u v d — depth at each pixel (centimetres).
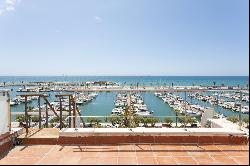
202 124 690
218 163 427
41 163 431
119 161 438
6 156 467
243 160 441
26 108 589
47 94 629
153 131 543
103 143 539
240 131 538
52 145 533
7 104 512
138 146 522
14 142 533
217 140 537
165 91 540
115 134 541
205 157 457
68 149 506
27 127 583
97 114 5241
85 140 540
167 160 442
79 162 434
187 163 427
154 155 468
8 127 514
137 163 428
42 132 583
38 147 520
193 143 537
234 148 508
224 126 584
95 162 434
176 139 539
